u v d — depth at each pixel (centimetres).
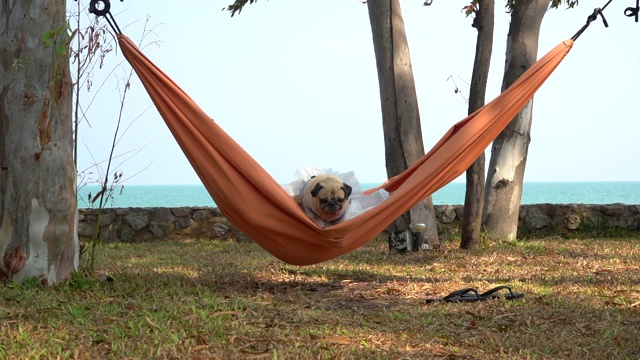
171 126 698
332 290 794
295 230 695
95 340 511
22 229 735
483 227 1383
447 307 669
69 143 762
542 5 1373
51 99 743
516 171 1381
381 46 1249
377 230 730
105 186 817
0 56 737
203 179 699
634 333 555
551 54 798
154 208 1526
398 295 761
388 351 500
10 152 736
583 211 1550
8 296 666
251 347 511
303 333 549
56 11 747
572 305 664
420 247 1202
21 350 476
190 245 1421
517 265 1030
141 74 700
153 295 688
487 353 505
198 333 540
